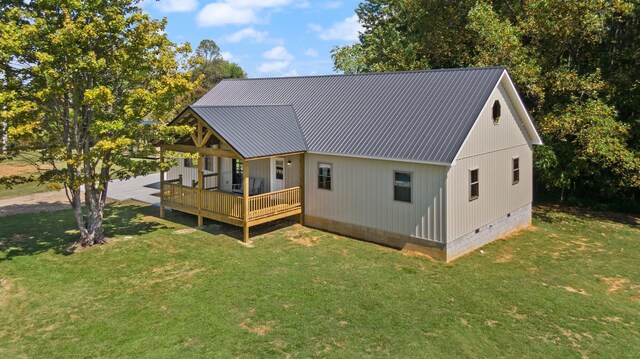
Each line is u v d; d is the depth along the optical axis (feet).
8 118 42.01
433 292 38.50
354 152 50.98
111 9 46.80
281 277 41.22
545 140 69.62
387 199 49.83
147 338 30.42
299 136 57.72
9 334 31.24
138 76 50.55
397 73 62.28
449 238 45.85
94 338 30.53
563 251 51.52
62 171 48.73
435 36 86.74
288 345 29.68
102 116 48.67
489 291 39.04
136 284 39.63
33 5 47.34
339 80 68.44
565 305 36.63
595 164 74.23
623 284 41.86
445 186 44.73
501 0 81.20
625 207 75.51
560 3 66.28
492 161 53.21
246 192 51.03
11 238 54.03
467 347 29.91
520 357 28.99
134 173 52.08
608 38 77.25
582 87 67.10
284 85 75.36
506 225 57.98
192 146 56.80
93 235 50.62
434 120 49.83
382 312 34.58
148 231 56.65
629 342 31.07
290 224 59.41
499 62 69.21
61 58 44.34
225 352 28.78
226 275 41.63
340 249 49.34
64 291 38.19
